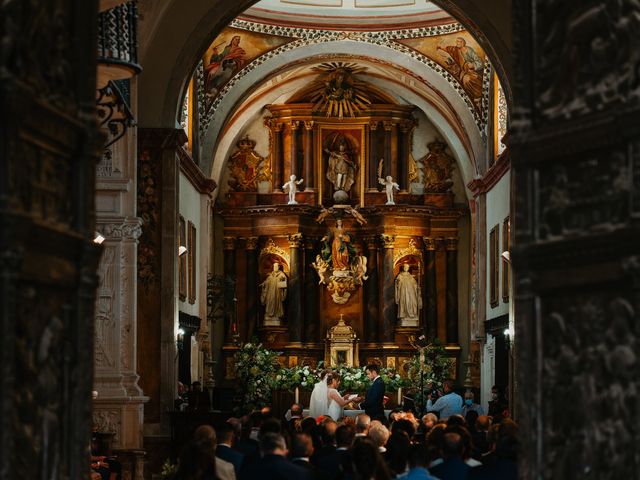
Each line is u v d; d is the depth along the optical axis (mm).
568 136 7992
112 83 15203
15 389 7328
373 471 8594
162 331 23344
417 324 36750
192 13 23141
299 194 36969
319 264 36844
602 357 7734
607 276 7668
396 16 30859
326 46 31672
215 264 36812
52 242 7816
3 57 7160
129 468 19891
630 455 7441
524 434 8195
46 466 7773
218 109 32094
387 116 36938
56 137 7895
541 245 8156
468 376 34312
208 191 32219
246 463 11094
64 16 8227
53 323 7910
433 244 36938
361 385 33594
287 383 33094
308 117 36938
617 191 7691
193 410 22562
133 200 20688
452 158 37062
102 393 20172
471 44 30406
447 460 9977
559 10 8227
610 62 7820
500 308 29375
